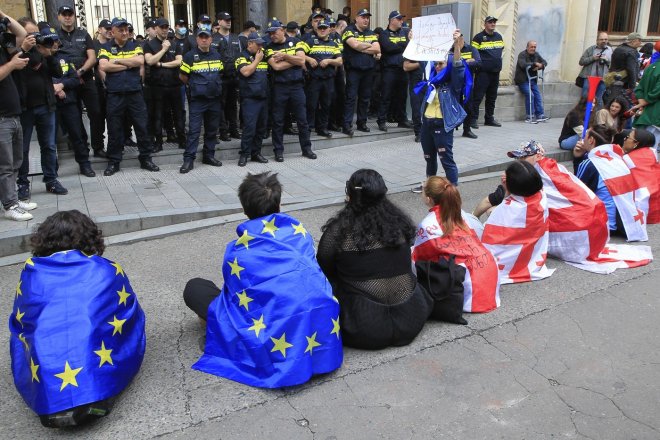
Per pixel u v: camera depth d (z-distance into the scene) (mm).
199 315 3643
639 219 5492
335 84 9680
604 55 11125
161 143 8391
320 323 3225
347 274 3523
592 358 3498
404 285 3559
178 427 2879
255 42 7656
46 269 2977
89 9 10766
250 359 3211
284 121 9312
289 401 3090
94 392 2734
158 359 3492
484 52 10281
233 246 3369
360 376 3314
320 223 6004
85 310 2877
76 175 7504
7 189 5609
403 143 9617
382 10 12398
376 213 3496
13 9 9453
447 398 3121
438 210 4152
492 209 4906
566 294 4371
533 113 11773
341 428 2881
